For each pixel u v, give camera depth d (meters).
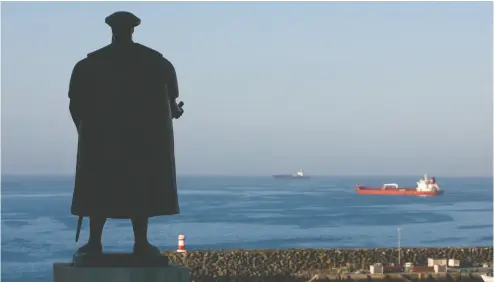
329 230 123.50
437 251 59.53
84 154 11.41
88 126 11.41
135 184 11.30
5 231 113.19
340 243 103.25
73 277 11.00
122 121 11.31
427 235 118.06
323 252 58.28
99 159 11.32
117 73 11.36
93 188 11.33
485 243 106.81
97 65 11.41
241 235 113.12
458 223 143.25
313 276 55.41
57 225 125.50
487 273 55.41
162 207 11.38
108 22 11.55
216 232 117.50
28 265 75.69
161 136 11.44
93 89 11.38
